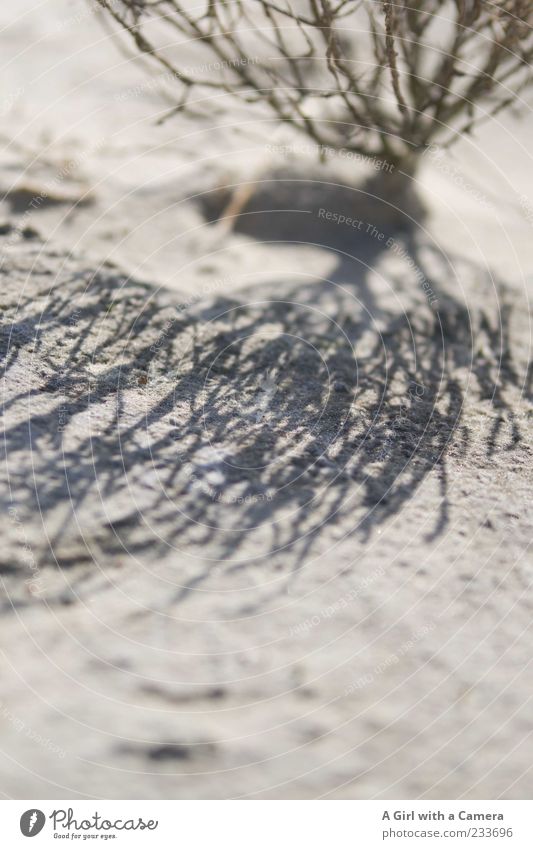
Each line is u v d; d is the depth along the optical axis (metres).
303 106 3.43
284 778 1.31
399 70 3.20
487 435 2.32
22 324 2.31
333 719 1.41
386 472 2.08
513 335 2.87
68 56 4.40
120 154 3.56
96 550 1.64
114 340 2.37
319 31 3.27
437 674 1.53
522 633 1.65
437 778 1.34
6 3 5.17
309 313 2.81
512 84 3.30
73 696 1.36
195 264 2.96
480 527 1.93
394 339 2.75
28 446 1.84
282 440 2.12
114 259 2.82
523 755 1.40
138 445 1.95
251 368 2.43
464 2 2.86
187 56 4.22
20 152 3.42
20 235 2.81
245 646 1.52
